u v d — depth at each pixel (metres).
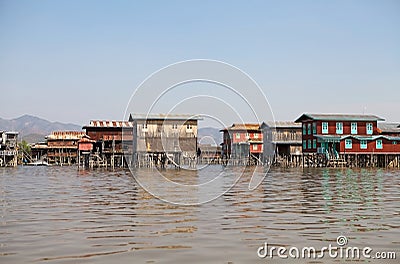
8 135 79.06
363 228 12.45
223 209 16.30
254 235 11.45
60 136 86.12
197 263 8.86
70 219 13.91
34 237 11.13
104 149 69.12
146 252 9.66
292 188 26.22
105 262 8.86
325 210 16.09
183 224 13.02
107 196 21.09
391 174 43.50
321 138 60.62
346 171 50.50
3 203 18.19
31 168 64.75
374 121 62.97
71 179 35.97
